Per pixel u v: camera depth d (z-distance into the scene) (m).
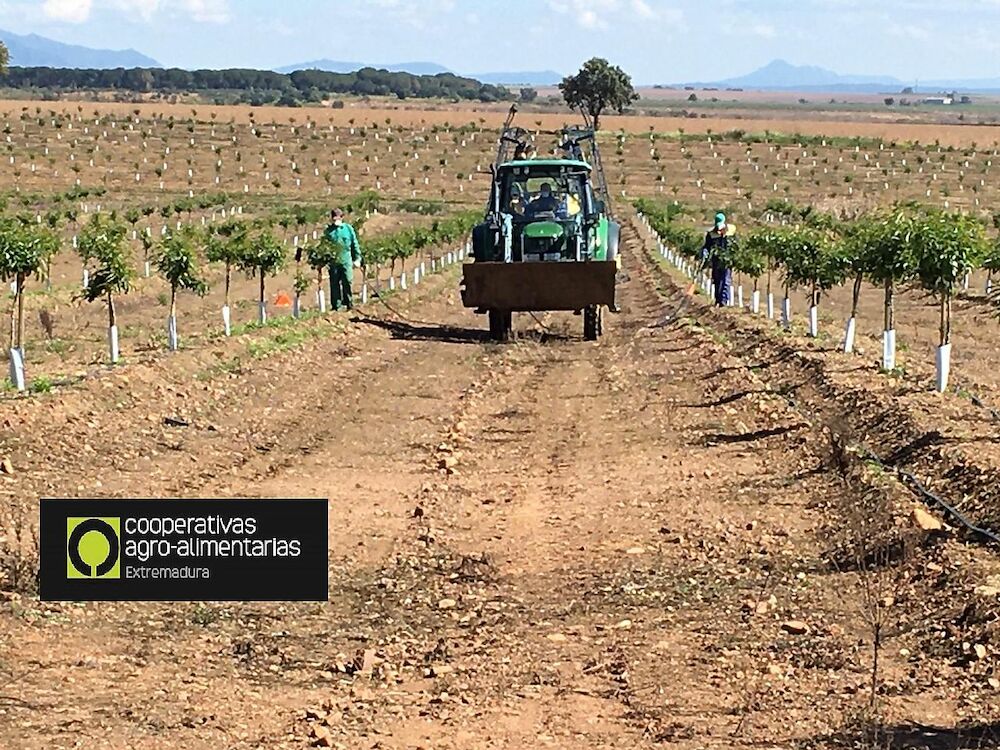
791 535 11.31
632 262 55.19
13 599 9.30
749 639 8.78
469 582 10.22
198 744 6.89
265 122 125.44
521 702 7.67
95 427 14.95
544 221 24.91
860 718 7.17
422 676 8.15
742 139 119.56
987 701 7.50
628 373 21.38
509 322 26.44
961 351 24.45
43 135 106.12
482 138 120.12
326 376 20.66
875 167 103.38
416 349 24.94
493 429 16.64
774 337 24.25
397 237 45.38
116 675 7.98
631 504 12.60
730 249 32.03
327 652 8.61
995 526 10.46
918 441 13.51
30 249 18.39
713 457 14.56
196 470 13.59
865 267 19.33
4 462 12.74
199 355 20.02
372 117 139.75
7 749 6.68
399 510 12.37
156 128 115.38
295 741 6.98
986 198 87.00
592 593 9.91
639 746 6.98
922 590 9.47
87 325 29.59
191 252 22.02
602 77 144.50
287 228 64.56
